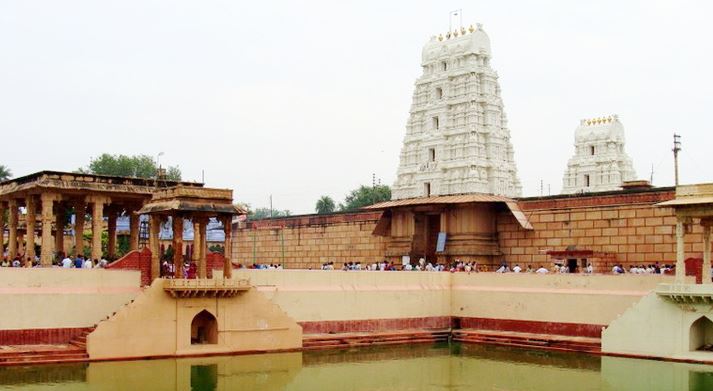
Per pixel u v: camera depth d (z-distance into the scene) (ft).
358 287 152.76
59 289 121.90
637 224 165.37
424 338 156.76
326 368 123.65
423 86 214.69
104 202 152.97
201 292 126.93
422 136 212.84
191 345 127.65
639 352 131.34
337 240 226.79
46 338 119.75
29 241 155.74
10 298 117.50
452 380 115.44
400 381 114.32
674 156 214.07
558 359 133.80
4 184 165.37
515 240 187.32
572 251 170.40
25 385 101.91
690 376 114.21
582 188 298.76
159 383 105.70
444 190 203.10
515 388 108.68
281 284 143.64
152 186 160.15
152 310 123.54
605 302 139.85
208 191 130.82
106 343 119.34
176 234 128.77
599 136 296.92
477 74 204.95
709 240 129.49
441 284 164.86
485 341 153.69
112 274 127.34
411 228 200.34
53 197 148.46
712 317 122.93
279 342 136.46
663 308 128.88
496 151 204.03
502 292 155.84
